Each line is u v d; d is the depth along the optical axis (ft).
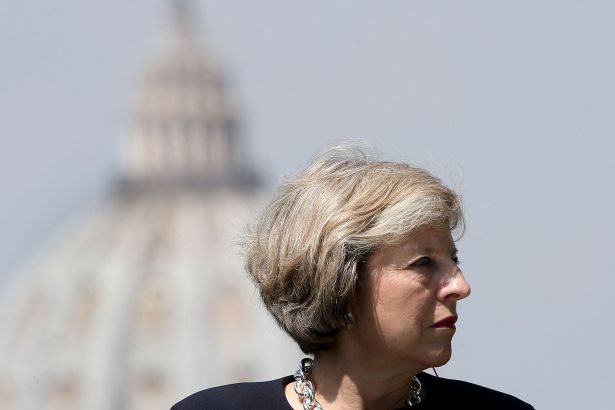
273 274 23.86
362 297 23.82
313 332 24.09
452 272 23.80
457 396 25.02
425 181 23.80
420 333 23.79
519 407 24.98
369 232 23.36
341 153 24.54
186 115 559.79
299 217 23.75
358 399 24.43
